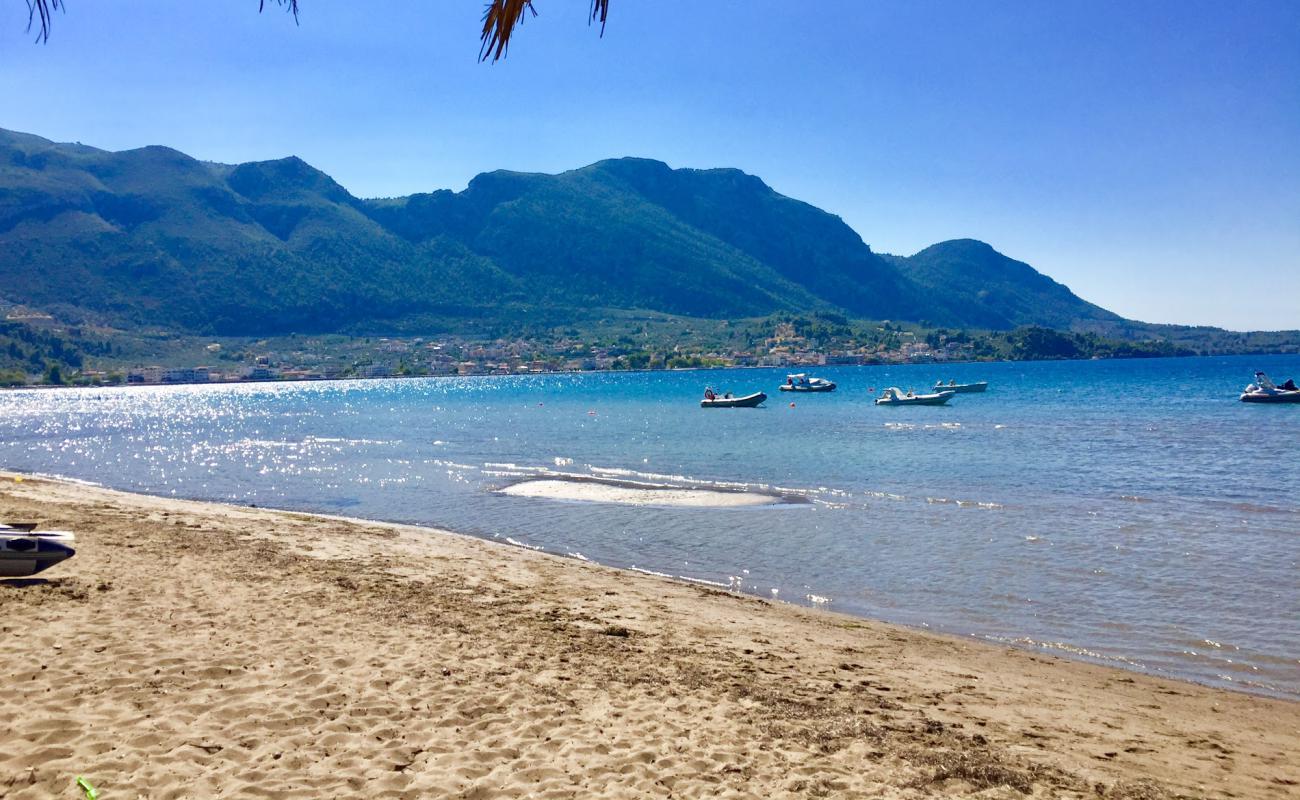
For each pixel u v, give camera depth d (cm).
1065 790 698
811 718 843
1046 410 7394
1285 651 1235
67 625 951
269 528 1892
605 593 1431
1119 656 1220
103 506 2033
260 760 656
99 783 597
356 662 904
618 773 682
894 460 3834
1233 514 2369
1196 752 831
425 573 1469
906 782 692
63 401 15000
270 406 12006
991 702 964
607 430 6022
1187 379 13812
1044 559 1825
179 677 812
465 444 5059
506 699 832
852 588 1614
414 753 694
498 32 390
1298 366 19275
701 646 1114
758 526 2252
